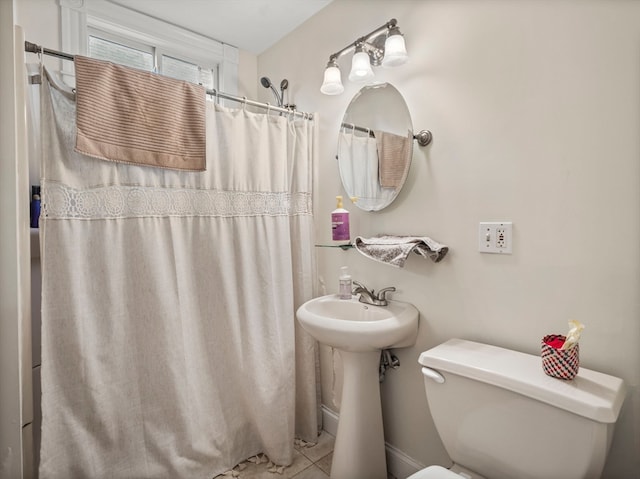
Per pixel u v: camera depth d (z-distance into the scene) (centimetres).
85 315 125
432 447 140
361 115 162
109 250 129
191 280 150
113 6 177
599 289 97
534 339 110
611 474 96
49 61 159
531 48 109
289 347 171
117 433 132
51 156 119
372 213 161
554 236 105
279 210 172
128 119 129
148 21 189
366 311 150
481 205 121
